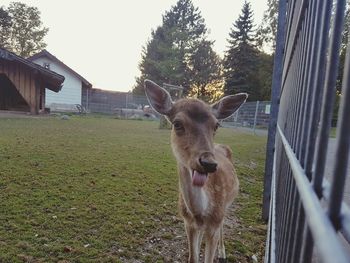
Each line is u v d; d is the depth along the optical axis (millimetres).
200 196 3344
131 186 6570
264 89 43375
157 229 4750
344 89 638
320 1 1276
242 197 6754
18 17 56062
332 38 833
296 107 1868
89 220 4770
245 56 45531
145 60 59500
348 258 472
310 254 909
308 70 1427
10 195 5418
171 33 47562
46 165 7516
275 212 3410
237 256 4293
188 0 59625
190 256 3549
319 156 869
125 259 3900
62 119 21750
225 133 21719
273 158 5461
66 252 3869
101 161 8531
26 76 21531
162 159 9562
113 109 34875
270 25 37594
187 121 3186
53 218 4707
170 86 19156
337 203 658
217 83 58531
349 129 636
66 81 33875
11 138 11039
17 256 3660
